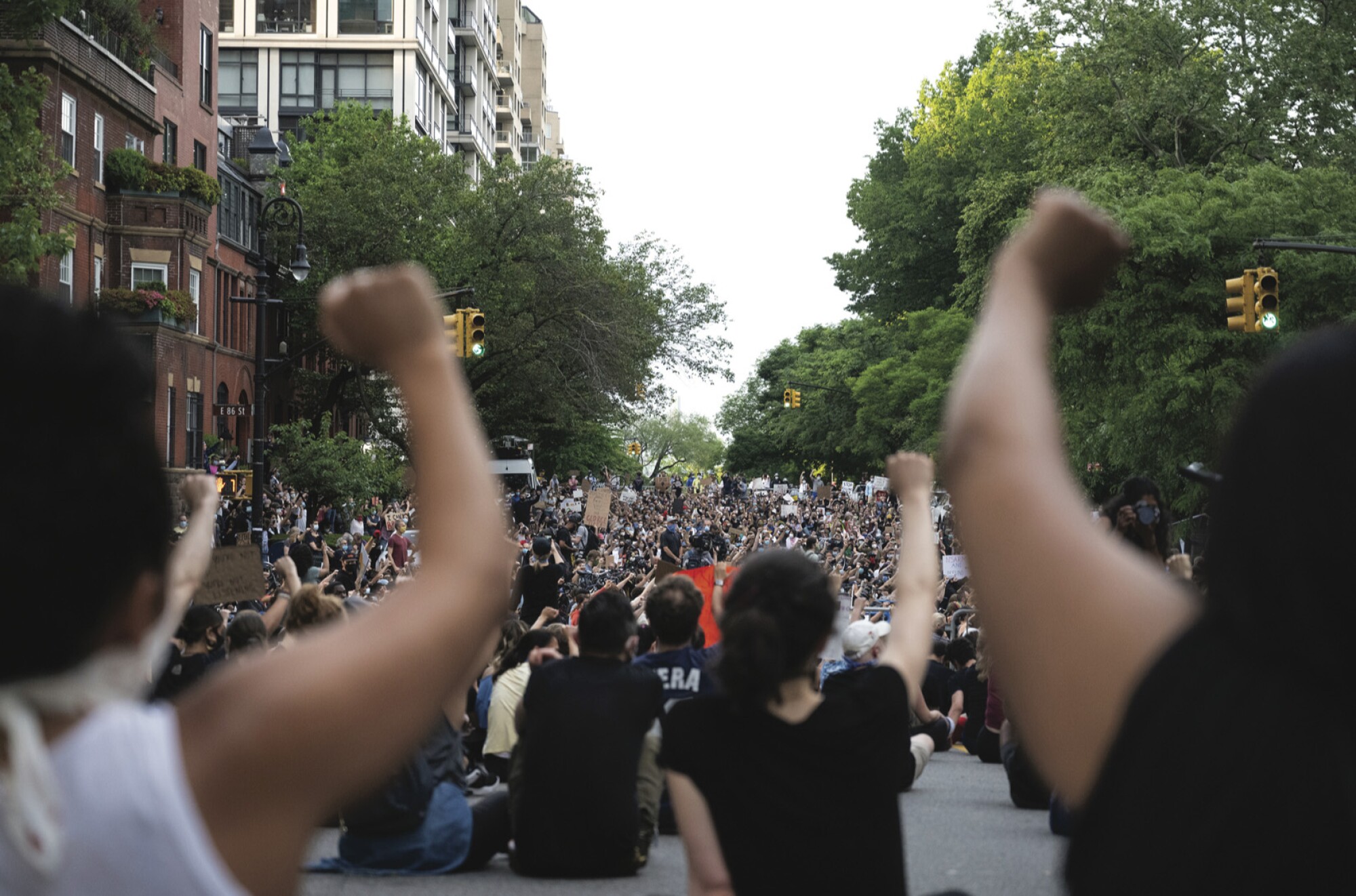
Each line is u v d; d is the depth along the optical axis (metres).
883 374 68.75
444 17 98.00
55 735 1.08
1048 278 1.23
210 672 8.34
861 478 94.00
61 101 36.81
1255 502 1.00
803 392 88.94
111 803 1.03
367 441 61.59
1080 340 34.88
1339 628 0.96
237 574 11.24
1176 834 0.97
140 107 42.09
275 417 57.31
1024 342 1.19
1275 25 40.19
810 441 88.88
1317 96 40.12
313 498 42.19
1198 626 1.03
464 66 111.44
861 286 72.62
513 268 54.56
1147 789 0.99
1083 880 1.03
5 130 22.94
